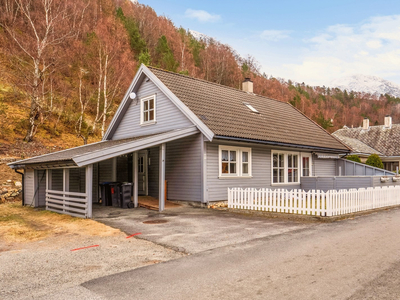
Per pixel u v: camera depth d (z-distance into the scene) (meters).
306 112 85.06
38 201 14.52
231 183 14.84
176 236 8.48
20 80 28.80
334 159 22.52
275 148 17.36
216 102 16.73
